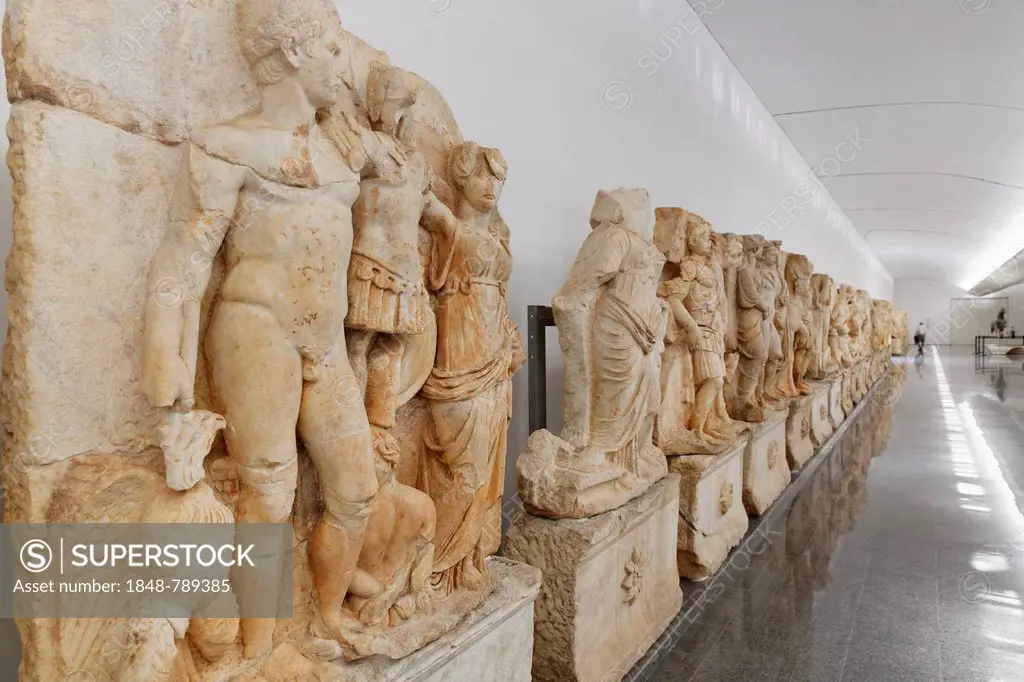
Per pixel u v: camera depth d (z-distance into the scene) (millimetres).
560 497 2312
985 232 13125
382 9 2219
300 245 1254
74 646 1073
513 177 2910
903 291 26109
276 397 1250
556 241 3234
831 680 2477
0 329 1428
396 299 1537
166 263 1139
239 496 1279
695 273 3549
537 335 2869
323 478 1384
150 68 1164
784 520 4465
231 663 1264
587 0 3496
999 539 4082
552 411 3271
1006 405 10273
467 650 1730
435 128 1877
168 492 1145
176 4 1193
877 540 4062
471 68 2643
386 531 1540
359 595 1521
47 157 1038
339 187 1312
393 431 1768
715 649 2711
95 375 1104
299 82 1257
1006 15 4707
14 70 1030
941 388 12742
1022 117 6629
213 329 1235
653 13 4305
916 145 8031
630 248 2578
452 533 1818
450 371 1783
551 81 3180
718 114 5652
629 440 2666
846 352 9375
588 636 2291
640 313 2555
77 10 1072
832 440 7516
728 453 3680
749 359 4582
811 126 7738
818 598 3205
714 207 5594
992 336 23141
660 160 4445
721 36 5449
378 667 1459
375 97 1564
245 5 1242
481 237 1827
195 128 1215
